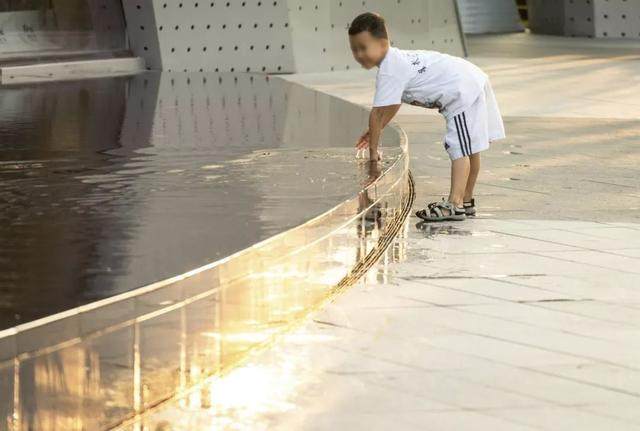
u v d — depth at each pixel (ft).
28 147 28.81
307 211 19.67
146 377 13.04
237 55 62.85
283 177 23.65
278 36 63.00
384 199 23.12
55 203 20.43
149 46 62.28
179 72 61.00
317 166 25.17
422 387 13.43
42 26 60.13
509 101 46.62
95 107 40.42
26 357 11.69
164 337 13.71
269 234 17.70
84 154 27.50
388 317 16.37
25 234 17.63
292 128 33.73
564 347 15.10
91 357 12.48
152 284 14.23
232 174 24.12
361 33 22.80
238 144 29.60
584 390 13.42
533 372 14.06
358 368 14.08
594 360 14.57
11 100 42.55
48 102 42.09
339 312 16.56
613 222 23.32
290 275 17.10
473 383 13.61
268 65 63.16
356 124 35.06
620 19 95.81
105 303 13.32
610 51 78.59
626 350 15.01
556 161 31.09
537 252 20.63
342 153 27.48
